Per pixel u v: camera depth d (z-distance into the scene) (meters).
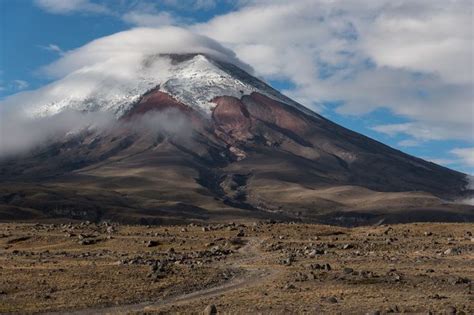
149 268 79.88
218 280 73.88
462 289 60.44
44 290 67.19
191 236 117.56
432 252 89.62
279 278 71.62
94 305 60.91
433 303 52.84
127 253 99.38
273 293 61.88
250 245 106.44
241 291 64.88
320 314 49.34
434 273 70.12
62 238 117.06
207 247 105.44
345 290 61.69
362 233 118.25
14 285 69.62
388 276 67.81
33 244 113.81
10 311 57.66
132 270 78.69
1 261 90.19
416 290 60.59
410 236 110.06
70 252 101.88
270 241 108.12
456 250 88.62
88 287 68.75
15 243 115.31
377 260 82.88
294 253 93.56
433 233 112.31
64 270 78.88
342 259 85.44
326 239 109.62
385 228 123.44
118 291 66.81
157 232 124.62
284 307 53.59
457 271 72.12
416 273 70.06
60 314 57.12
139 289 67.94
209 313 51.59
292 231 120.75
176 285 70.62
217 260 90.50
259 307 54.09
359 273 70.12
